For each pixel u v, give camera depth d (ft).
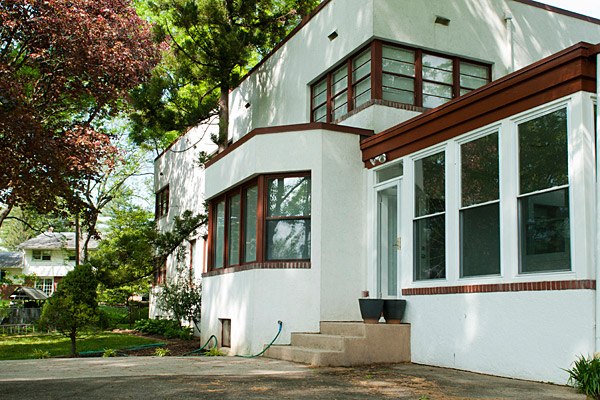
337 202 35.22
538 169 23.39
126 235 60.90
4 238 248.73
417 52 39.83
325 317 33.65
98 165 48.75
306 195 35.68
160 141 110.52
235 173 39.47
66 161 44.75
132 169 112.47
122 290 95.91
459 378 23.53
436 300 28.25
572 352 20.97
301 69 47.42
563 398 18.40
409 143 31.63
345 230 35.17
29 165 42.29
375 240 34.88
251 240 37.88
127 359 31.65
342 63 42.11
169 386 20.33
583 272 20.80
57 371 25.11
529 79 23.86
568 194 21.84
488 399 18.26
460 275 27.22
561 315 21.50
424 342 28.81
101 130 52.08
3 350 50.06
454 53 40.83
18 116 38.24
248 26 67.62
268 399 17.92
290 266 34.50
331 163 35.42
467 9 41.93
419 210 30.73
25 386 20.12
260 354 33.35
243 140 38.47
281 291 34.40
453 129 28.37
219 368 26.45
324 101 44.70
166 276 80.07
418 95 39.29
